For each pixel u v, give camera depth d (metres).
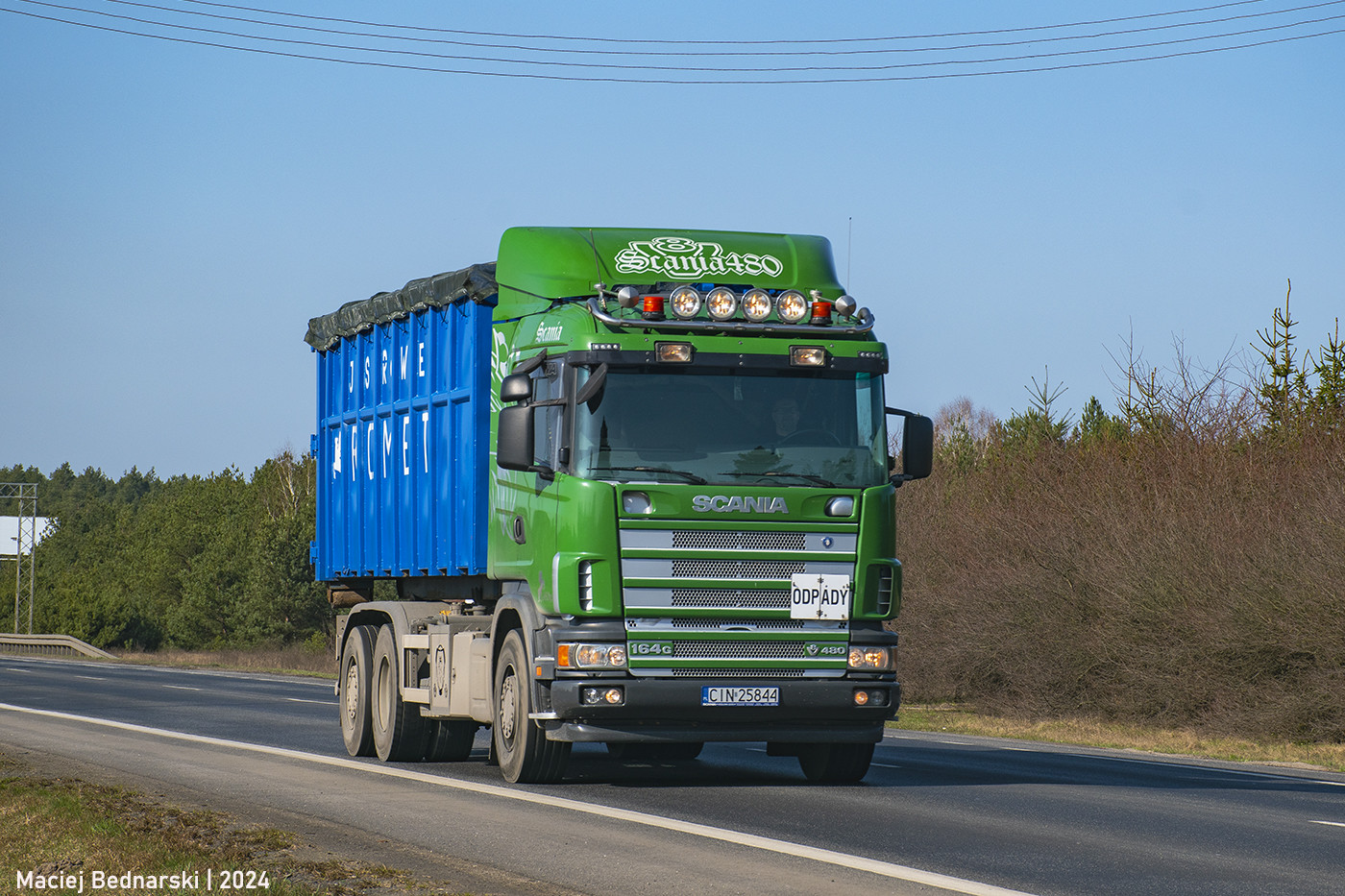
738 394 28.23
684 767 34.84
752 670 27.73
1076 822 24.81
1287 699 51.25
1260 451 62.41
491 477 32.06
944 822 24.52
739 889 18.45
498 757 30.75
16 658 128.12
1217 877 19.59
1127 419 69.25
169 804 26.88
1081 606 62.31
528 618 28.81
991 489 77.00
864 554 28.23
